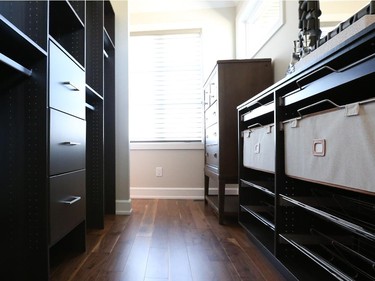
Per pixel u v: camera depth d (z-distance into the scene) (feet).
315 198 3.77
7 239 3.58
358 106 2.29
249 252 4.89
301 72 3.11
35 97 3.60
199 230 6.24
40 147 3.59
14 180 3.59
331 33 4.00
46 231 3.59
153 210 8.31
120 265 4.34
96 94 6.02
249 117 5.40
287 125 3.76
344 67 2.50
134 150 10.43
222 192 6.85
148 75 10.62
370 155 2.17
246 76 7.15
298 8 5.46
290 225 4.04
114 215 7.66
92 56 6.56
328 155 2.75
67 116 4.29
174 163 10.41
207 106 8.83
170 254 4.79
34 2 3.61
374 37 2.04
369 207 3.41
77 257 4.66
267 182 5.45
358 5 4.12
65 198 4.18
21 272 3.58
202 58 10.52
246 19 9.91
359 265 3.39
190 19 10.60
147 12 10.64
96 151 6.49
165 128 10.63
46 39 3.60
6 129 3.60
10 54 3.54
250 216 6.03
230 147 7.00
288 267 3.73
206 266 4.31
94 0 6.59
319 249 3.82
